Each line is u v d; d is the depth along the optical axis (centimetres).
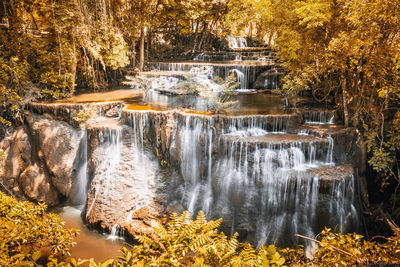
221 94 1411
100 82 1662
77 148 1159
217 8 2145
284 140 939
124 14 1762
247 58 2073
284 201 880
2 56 1241
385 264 296
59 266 261
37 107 1192
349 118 1096
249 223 903
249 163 927
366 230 887
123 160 1063
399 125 873
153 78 1492
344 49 905
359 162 963
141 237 331
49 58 1330
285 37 1223
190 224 353
